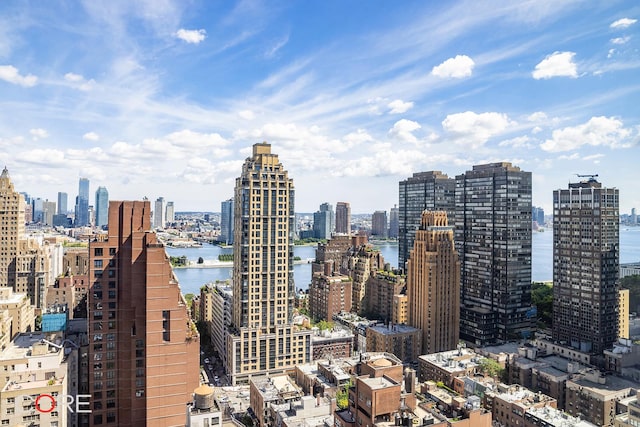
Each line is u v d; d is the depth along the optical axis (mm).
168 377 143000
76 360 161875
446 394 196375
